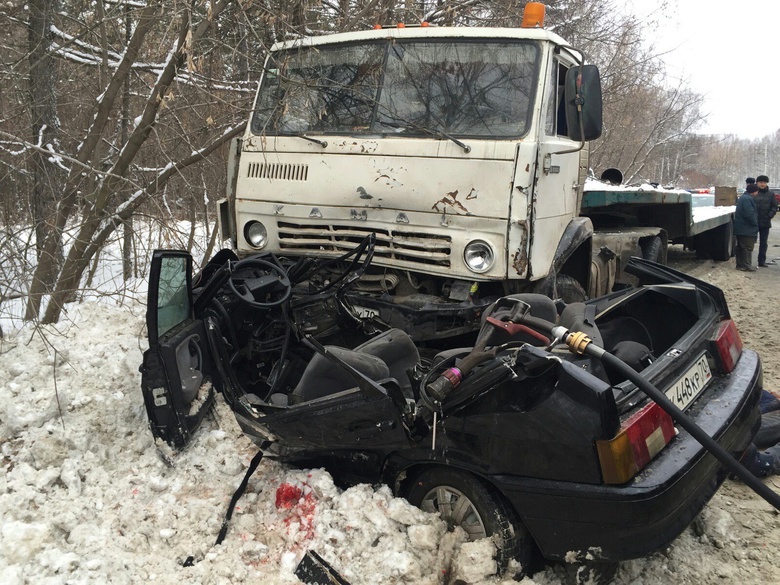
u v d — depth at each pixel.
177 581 2.92
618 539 2.71
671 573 3.20
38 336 4.43
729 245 13.29
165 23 5.91
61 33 6.52
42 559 2.82
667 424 2.96
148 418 3.74
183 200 7.64
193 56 5.45
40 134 6.51
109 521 3.22
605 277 7.07
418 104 4.70
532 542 3.03
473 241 4.34
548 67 4.52
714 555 3.38
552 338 2.98
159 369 3.65
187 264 4.07
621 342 3.85
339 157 4.68
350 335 4.75
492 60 4.61
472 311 4.38
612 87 13.26
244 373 4.52
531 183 4.25
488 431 2.88
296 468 3.69
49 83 6.54
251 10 5.82
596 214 8.33
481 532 3.01
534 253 4.35
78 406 3.86
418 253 4.48
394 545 3.01
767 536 3.52
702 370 3.50
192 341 3.96
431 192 4.41
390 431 3.15
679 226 9.99
